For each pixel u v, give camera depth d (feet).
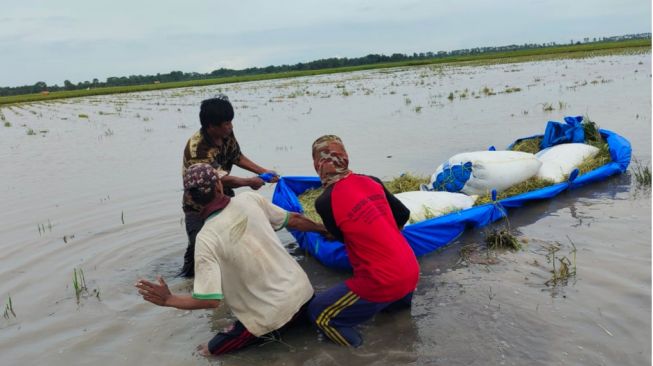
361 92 86.94
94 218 22.97
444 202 18.47
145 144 45.21
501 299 13.70
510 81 81.05
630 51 146.41
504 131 36.17
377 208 12.46
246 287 11.98
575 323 12.26
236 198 12.11
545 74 89.61
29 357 12.68
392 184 22.82
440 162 28.66
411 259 12.60
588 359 10.97
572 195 21.20
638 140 28.86
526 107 46.98
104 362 12.34
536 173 21.39
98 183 29.99
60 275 17.22
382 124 45.01
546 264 15.39
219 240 11.51
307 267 17.19
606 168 22.38
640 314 12.31
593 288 13.69
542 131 34.91
